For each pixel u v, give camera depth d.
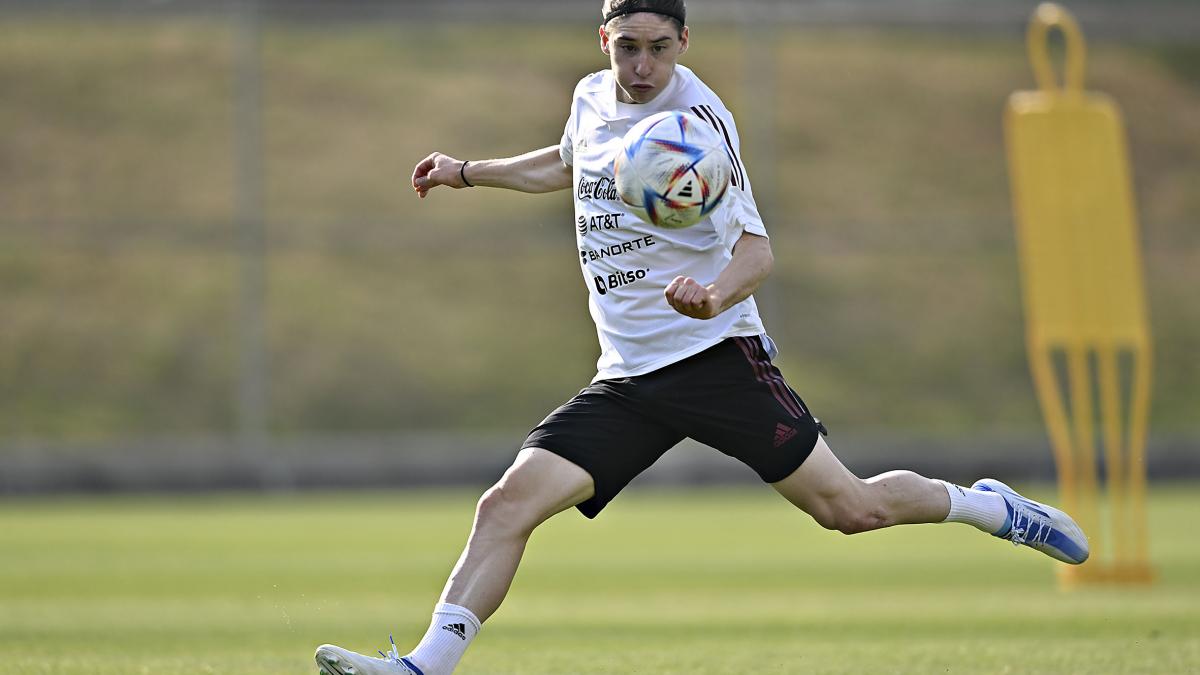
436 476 78.19
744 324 16.77
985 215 101.94
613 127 16.72
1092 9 97.06
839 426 85.94
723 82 108.56
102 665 21.59
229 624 28.91
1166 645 23.52
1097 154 35.34
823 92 109.50
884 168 104.44
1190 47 116.00
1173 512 62.81
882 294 95.62
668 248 16.47
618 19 16.05
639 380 16.67
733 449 16.73
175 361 86.88
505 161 18.72
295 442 80.62
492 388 87.19
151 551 48.44
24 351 86.62
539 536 55.44
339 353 88.19
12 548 49.53
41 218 93.81
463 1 89.06
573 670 21.06
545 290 94.44
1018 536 18.69
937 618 28.98
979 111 109.56
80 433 81.62
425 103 104.75
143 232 93.94
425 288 93.31
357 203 97.38
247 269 91.06
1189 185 105.81
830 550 49.28
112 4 79.94
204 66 105.00
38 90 102.06
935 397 88.44
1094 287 35.88
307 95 104.19
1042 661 21.59
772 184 85.69
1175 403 89.69
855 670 20.83
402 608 32.44
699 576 40.59
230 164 99.06
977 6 105.56
